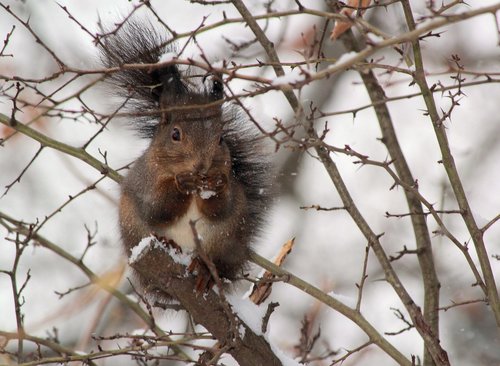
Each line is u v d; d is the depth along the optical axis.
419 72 7.99
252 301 9.34
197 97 9.44
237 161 10.22
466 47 14.80
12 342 13.09
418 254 9.95
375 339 8.30
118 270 11.43
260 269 12.76
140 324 13.17
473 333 13.23
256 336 8.48
